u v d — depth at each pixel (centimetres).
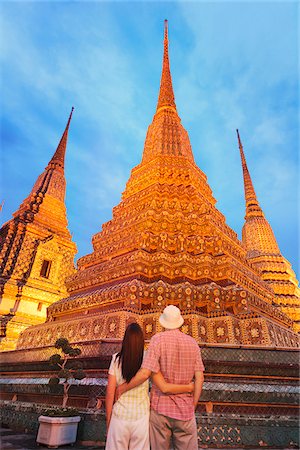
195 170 1672
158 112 2234
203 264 1062
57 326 1048
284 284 1989
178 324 359
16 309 1727
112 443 304
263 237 2475
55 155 2852
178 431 307
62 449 517
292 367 665
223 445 554
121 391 329
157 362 325
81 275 1280
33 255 1995
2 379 923
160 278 1027
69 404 683
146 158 1859
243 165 3338
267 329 843
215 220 1288
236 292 947
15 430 696
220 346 709
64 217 2438
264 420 587
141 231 1180
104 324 881
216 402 616
